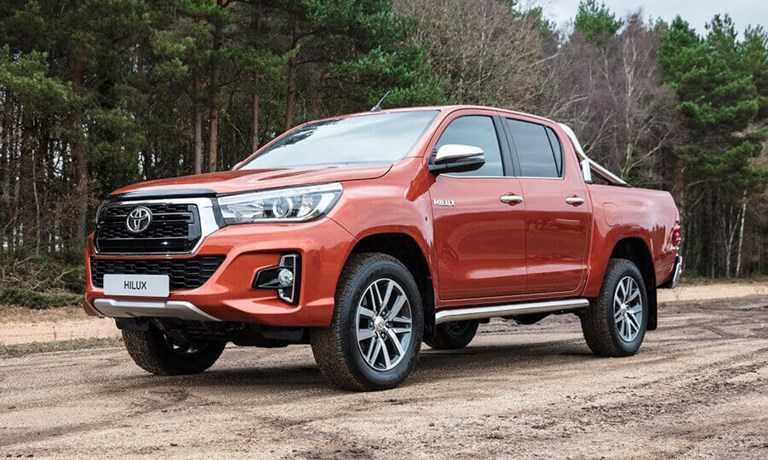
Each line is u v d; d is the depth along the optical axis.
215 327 4.95
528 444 3.55
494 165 6.08
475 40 33.75
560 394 4.93
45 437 3.82
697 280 51.84
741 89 47.19
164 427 3.99
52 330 15.91
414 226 5.23
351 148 5.79
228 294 4.60
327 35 29.28
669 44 50.19
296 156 5.96
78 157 24.17
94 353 8.16
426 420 4.09
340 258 4.79
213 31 27.61
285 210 4.72
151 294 4.81
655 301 7.54
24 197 25.33
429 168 5.50
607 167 46.53
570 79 44.88
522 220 6.06
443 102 29.00
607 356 7.06
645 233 7.37
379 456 3.33
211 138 28.05
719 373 5.84
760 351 7.21
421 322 5.27
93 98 23.42
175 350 6.06
